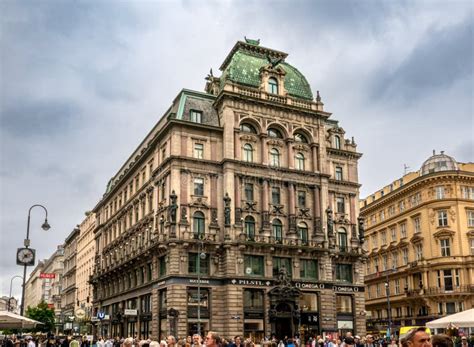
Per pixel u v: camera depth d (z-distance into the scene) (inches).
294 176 3061.0
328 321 2898.6
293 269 2881.4
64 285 6668.3
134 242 3390.7
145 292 3021.7
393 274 3875.5
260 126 3029.0
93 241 4894.2
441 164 3730.3
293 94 3213.6
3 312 1546.5
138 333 3051.2
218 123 3019.2
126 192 3796.8
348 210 3292.3
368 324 4185.5
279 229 2955.2
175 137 2861.7
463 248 3390.7
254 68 3179.1
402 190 3836.1
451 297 3299.7
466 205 3484.3
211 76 3329.2
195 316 2642.7
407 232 3784.5
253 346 1421.0
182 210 2765.7
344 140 3415.4
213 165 2908.5
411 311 3634.4
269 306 2746.1
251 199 2923.2
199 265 2672.2
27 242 1604.3
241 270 2741.1
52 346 2337.6
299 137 3186.5
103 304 4010.8
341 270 3137.3
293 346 1798.7
